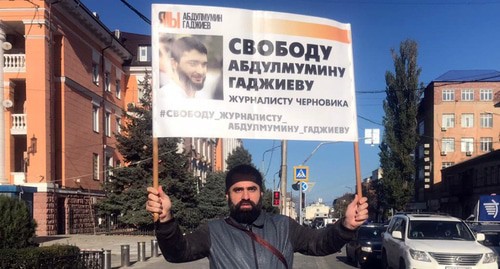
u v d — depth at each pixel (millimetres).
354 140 4527
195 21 4281
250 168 3660
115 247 24047
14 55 29422
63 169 31266
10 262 9703
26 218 11016
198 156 55938
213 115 4266
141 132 33438
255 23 4391
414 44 49812
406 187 50938
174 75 4223
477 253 12656
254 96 4363
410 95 50156
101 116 38531
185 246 3502
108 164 40250
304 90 4457
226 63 4320
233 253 3451
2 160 27984
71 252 11695
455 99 63625
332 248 3668
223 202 46562
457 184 54406
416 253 12867
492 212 23578
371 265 18672
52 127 29922
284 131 4402
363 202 3664
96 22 35562
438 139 63219
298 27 4465
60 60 31516
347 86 4570
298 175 25500
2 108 28297
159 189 3529
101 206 32906
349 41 4605
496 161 44656
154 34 4223
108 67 40656
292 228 3715
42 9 28891
